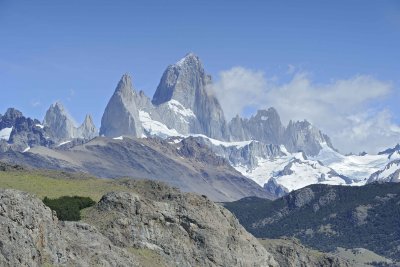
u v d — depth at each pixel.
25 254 173.50
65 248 194.75
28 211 183.50
